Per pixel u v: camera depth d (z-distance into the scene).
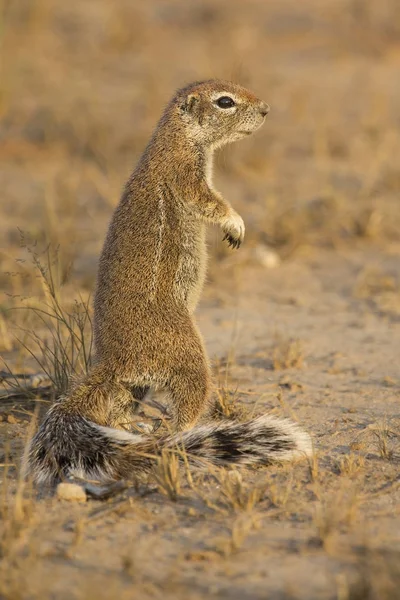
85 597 6.57
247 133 10.86
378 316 14.29
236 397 10.90
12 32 30.25
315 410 10.55
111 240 9.76
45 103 25.11
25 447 8.98
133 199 9.84
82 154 22.50
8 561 7.14
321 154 22.31
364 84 27.31
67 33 31.83
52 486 8.58
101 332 9.47
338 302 14.98
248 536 7.55
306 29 32.19
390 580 6.61
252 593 6.70
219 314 14.47
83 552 7.34
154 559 7.22
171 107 10.46
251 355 12.59
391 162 21.31
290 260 16.81
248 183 20.50
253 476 8.72
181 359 9.28
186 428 9.33
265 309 14.71
